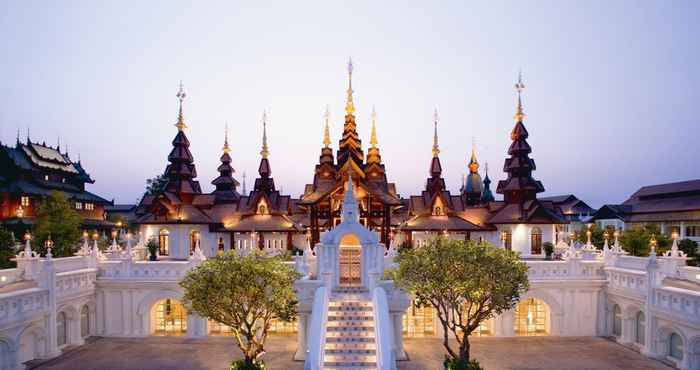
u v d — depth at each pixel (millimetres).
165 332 36906
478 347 32781
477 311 24188
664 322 29328
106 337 35906
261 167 61781
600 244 65375
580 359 29906
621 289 33625
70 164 90812
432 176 61375
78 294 33750
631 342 33344
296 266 33656
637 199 100062
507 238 55281
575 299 36031
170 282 35781
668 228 85375
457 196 61062
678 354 28859
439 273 23391
